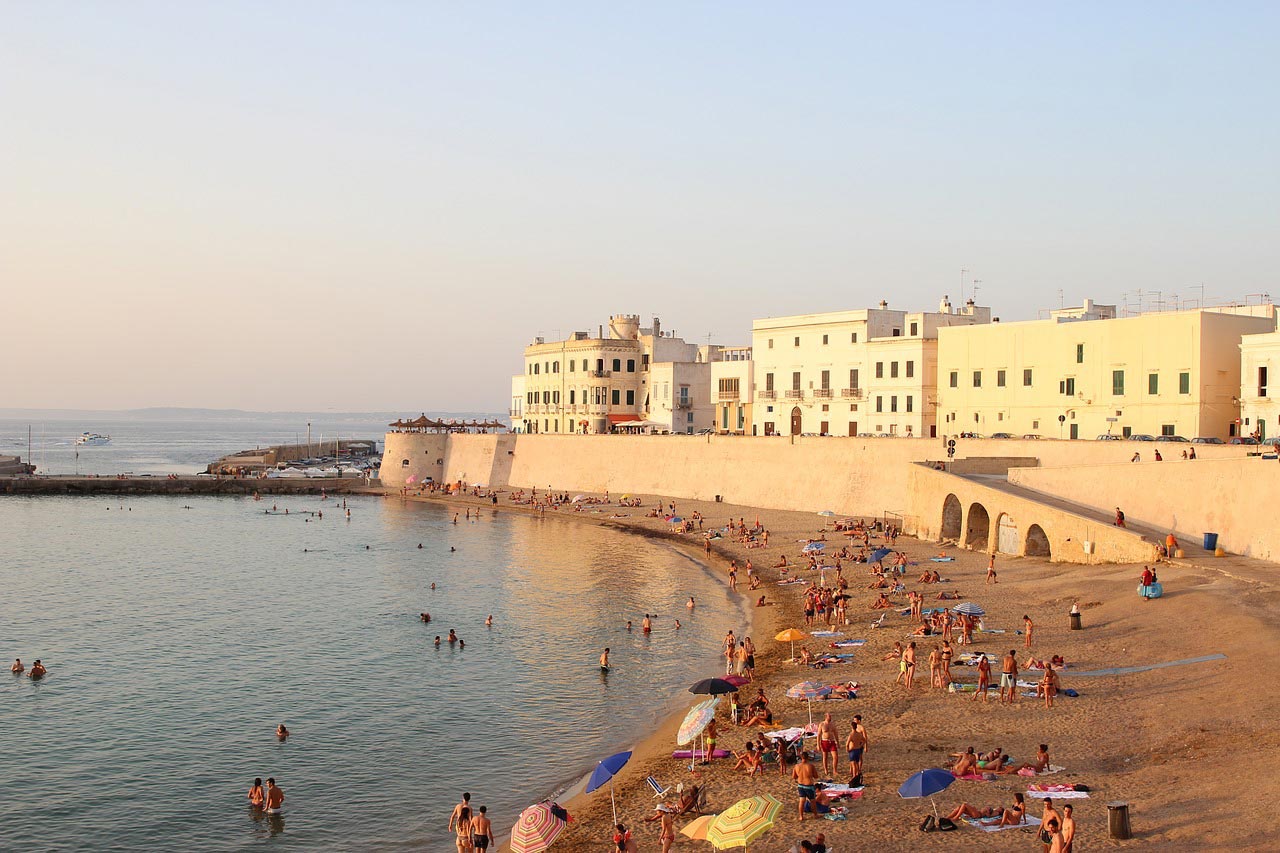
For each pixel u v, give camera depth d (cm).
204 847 3709
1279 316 9975
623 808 3659
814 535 9750
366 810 3991
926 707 4350
